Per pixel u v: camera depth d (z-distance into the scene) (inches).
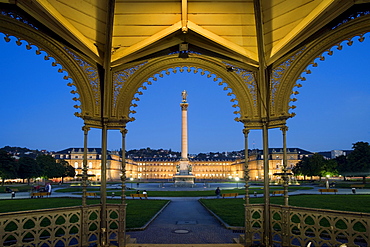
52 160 2859.3
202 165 6166.3
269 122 307.0
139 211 611.5
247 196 299.6
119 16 283.7
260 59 300.8
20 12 233.5
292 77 289.3
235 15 283.4
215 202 823.7
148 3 273.1
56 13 240.2
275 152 4714.6
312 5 241.9
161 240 343.6
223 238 353.4
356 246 220.5
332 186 1712.6
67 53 276.8
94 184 2402.8
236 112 318.0
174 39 300.8
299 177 4173.2
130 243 310.8
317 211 248.5
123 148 311.7
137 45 300.4
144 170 6151.6
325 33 254.4
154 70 319.6
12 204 775.7
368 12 225.0
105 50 297.4
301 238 261.1
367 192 1216.2
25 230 238.4
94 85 304.2
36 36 253.9
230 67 311.9
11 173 2365.9
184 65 321.7
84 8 259.0
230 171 6122.1
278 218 490.3
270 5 267.7
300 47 273.3
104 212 298.5
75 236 272.8
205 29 293.0
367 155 2283.5
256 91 312.0
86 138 298.0
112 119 313.3
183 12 269.6
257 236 357.7
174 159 6328.7
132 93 319.0
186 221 491.2
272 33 287.3
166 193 1299.2
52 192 1354.6
